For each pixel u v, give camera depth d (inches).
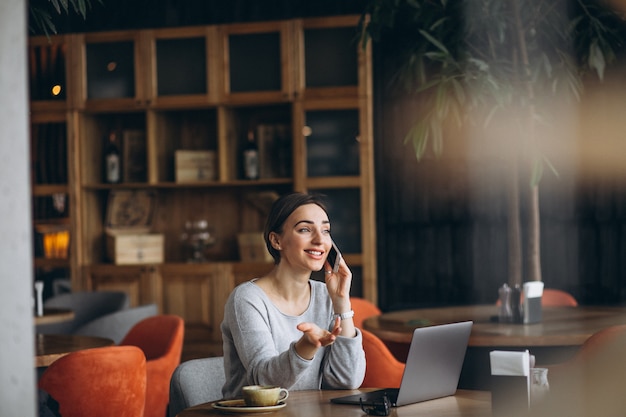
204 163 257.6
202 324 252.2
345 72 245.4
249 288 85.7
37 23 118.0
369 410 71.0
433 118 163.6
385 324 148.3
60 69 260.4
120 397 108.8
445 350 78.0
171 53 254.4
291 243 85.5
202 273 252.7
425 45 172.9
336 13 254.7
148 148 258.1
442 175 244.8
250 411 72.0
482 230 231.9
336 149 246.1
